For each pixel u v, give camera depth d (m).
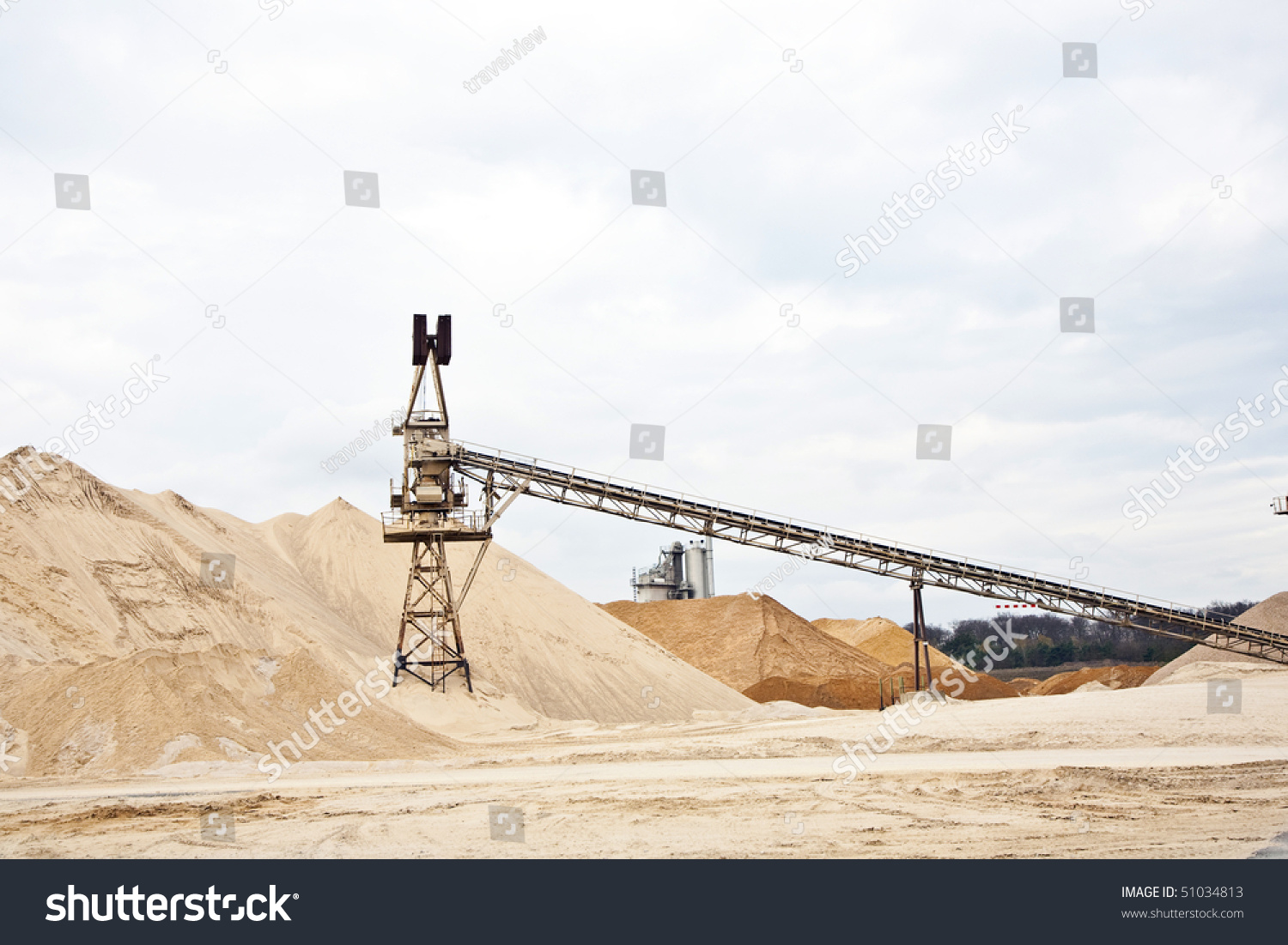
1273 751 31.41
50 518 51.69
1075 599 55.53
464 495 54.78
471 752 41.69
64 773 32.06
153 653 38.25
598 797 26.78
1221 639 61.16
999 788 26.25
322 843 21.62
